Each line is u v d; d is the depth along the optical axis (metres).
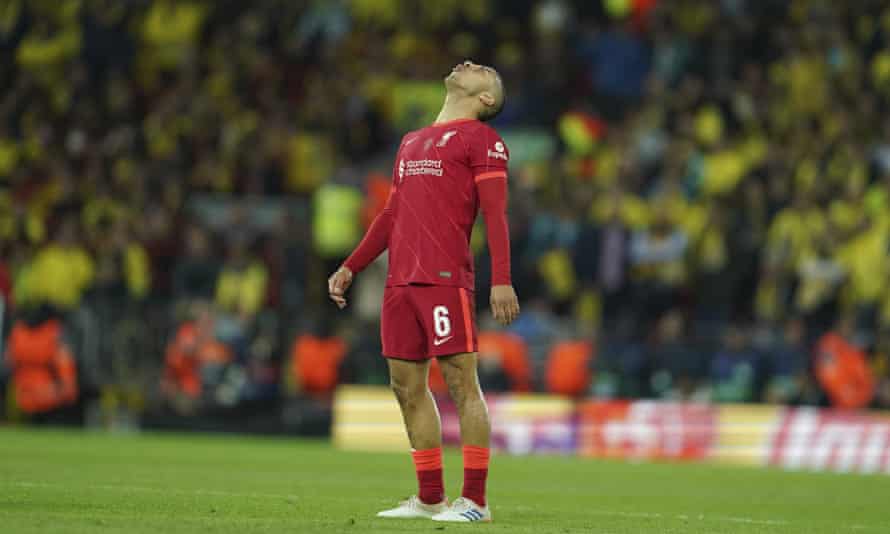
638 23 87.31
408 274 22.95
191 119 77.75
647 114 80.50
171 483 32.28
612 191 71.12
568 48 85.56
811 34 84.81
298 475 38.66
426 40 87.62
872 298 67.69
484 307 67.31
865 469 54.38
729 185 74.12
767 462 56.28
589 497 34.09
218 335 63.22
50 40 79.94
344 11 87.12
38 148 74.69
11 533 17.70
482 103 23.47
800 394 63.31
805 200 70.50
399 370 23.33
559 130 82.38
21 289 65.94
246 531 18.94
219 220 71.81
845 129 79.88
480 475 23.02
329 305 70.19
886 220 71.25
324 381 63.19
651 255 68.25
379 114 81.06
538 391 64.00
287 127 78.50
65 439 53.84
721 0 87.00
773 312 68.00
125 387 62.53
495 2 88.94
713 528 24.22
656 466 51.75
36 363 61.34
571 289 68.69
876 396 63.56
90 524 19.27
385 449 58.09
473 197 23.08
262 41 84.50
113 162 74.25
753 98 81.44
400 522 21.94
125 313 62.91
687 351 63.91
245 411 62.94
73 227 66.88
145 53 82.50
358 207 71.56
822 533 23.86
